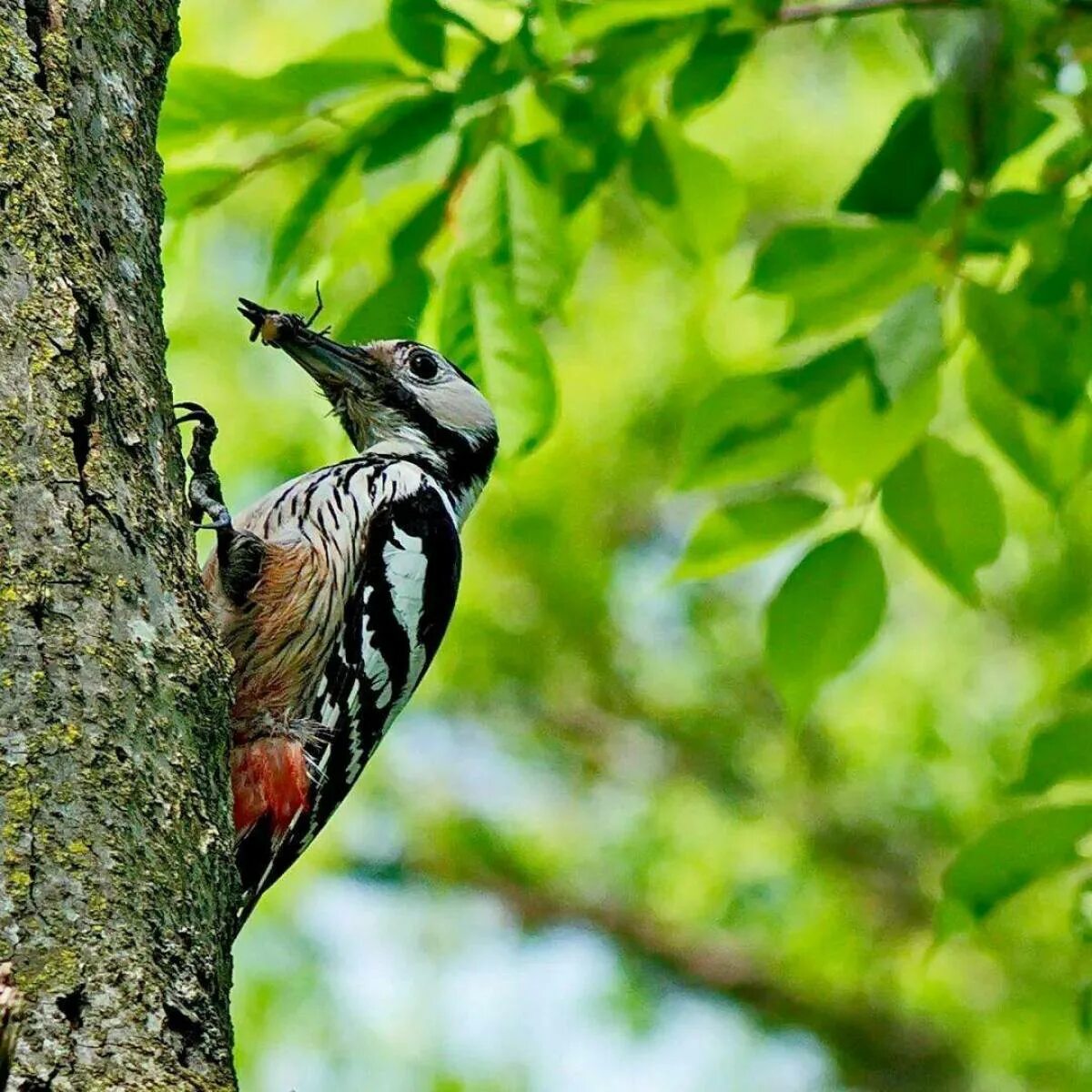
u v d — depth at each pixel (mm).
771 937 21719
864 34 18266
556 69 9359
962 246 8875
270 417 16688
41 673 5207
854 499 8727
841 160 20328
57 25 6336
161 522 5859
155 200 6551
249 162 9688
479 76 8789
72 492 5523
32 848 4926
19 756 5047
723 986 22156
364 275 11438
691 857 21625
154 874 5113
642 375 20250
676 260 18719
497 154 8906
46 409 5586
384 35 9086
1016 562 19375
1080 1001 9648
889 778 20797
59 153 6043
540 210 8867
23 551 5355
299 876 18625
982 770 19844
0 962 4723
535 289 8867
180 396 16812
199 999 5016
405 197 9531
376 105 9586
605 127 9523
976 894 8680
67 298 5789
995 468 18062
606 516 21375
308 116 9078
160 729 5414
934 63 8812
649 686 22438
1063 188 9141
